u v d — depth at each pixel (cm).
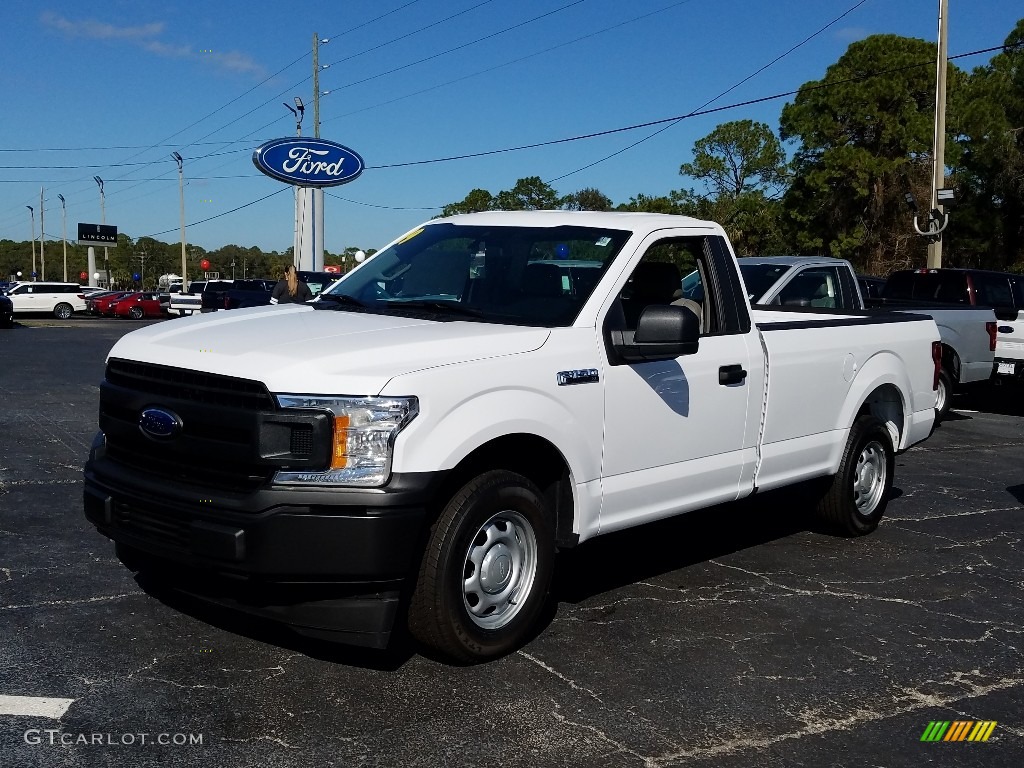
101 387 447
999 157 4150
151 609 488
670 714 398
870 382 667
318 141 3170
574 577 576
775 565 618
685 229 545
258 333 438
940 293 1454
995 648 489
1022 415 1448
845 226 4684
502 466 446
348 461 382
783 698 419
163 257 13638
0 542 595
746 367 555
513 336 445
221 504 386
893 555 652
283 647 446
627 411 483
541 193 5666
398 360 402
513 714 390
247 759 346
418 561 410
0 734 357
